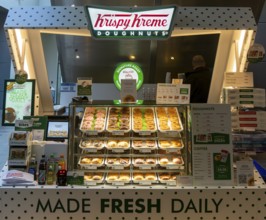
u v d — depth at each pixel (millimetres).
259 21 4707
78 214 2186
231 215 2201
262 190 2207
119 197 2184
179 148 2432
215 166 2270
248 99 2477
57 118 3105
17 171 2311
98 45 4648
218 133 2318
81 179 2240
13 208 2189
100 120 2598
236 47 2939
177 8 2289
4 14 7941
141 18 2322
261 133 2523
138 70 3348
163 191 2184
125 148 2434
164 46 4617
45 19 2422
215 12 2436
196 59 3525
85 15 2396
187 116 2426
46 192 2184
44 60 3164
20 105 2965
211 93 3400
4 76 8094
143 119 2617
